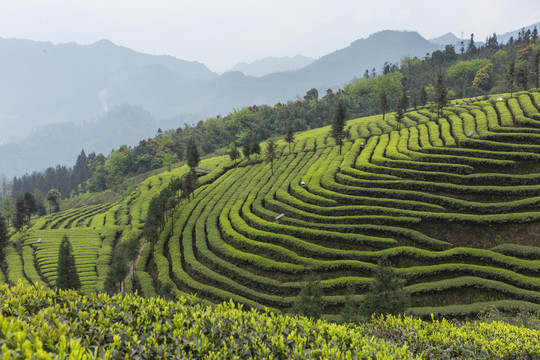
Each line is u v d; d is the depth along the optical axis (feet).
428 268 145.38
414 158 220.64
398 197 192.13
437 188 191.72
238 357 34.37
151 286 169.27
